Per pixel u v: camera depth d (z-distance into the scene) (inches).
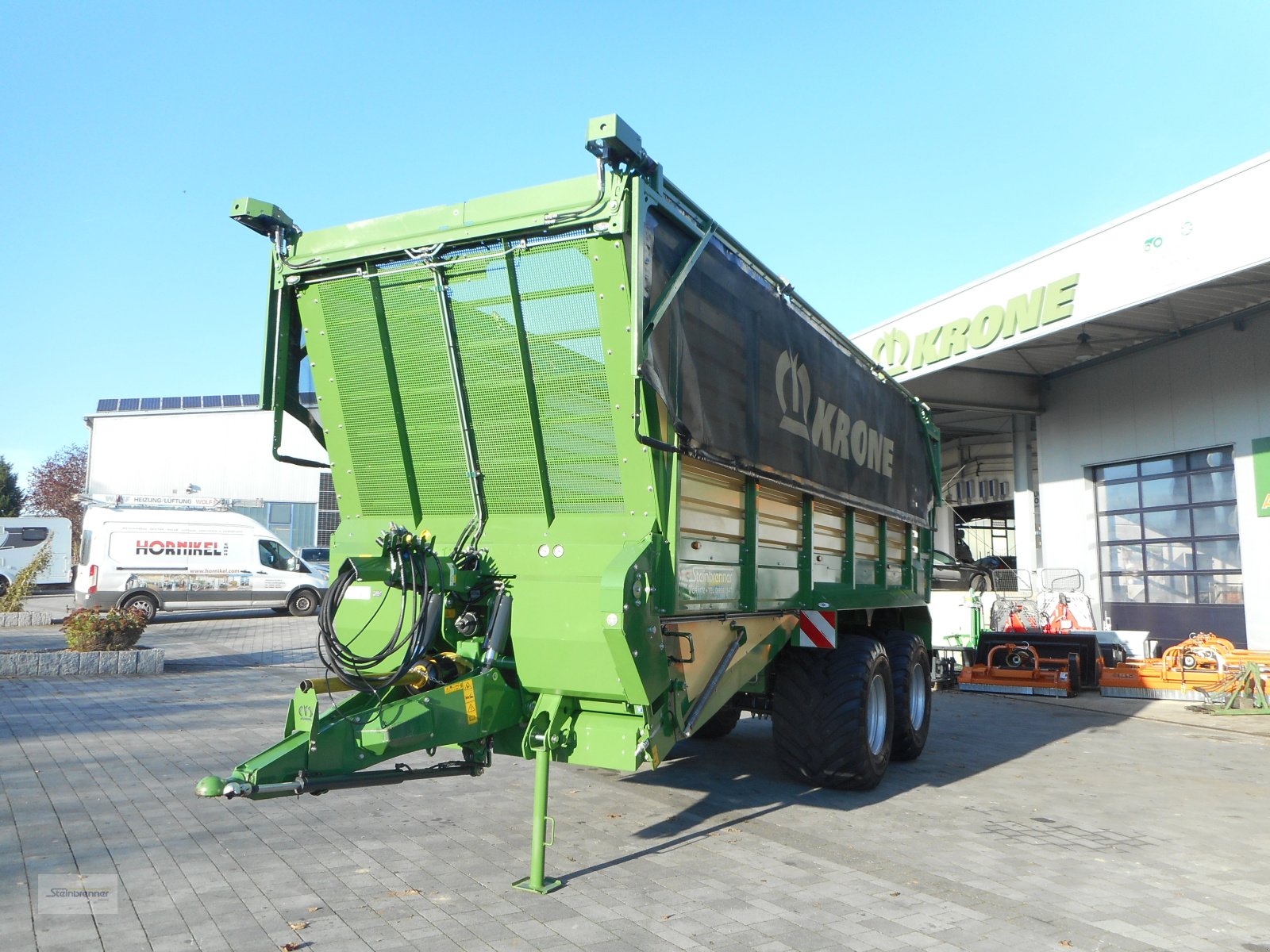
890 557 334.6
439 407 194.5
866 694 256.4
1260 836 228.4
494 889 174.4
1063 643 527.8
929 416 380.2
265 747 299.0
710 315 195.9
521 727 184.9
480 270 181.0
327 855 192.9
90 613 514.9
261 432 1633.9
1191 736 379.9
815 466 253.6
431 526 200.5
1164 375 643.5
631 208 165.9
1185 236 462.9
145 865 184.5
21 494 2108.8
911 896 177.5
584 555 177.2
